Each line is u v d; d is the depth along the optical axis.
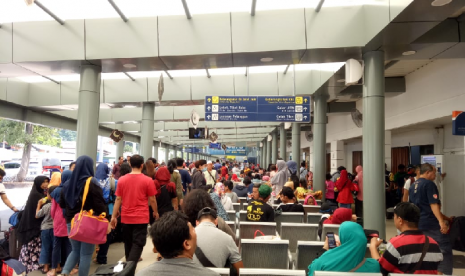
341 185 8.80
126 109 18.58
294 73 10.86
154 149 36.06
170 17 7.29
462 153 10.32
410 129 12.59
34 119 15.24
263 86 11.96
